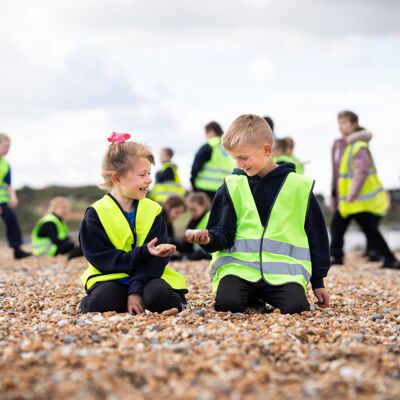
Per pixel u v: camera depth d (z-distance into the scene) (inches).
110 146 204.4
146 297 193.8
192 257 385.4
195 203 386.9
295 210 205.6
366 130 381.7
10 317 194.9
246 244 204.1
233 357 138.5
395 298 248.5
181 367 131.9
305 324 178.2
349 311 208.1
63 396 115.8
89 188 1138.0
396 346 153.4
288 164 209.3
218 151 415.8
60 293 246.8
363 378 128.4
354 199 374.9
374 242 380.2
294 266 200.8
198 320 179.9
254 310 205.3
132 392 118.9
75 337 155.5
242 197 206.7
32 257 455.8
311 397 119.1
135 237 203.3
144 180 201.3
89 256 200.5
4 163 444.1
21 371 128.4
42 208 1058.7
